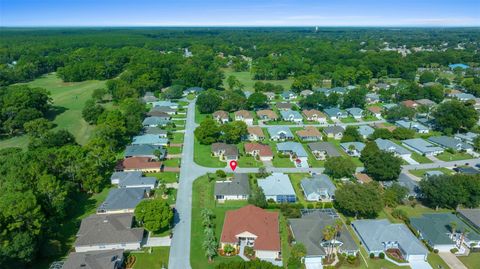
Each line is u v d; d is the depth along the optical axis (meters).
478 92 189.62
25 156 86.31
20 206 62.78
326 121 153.12
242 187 88.38
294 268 61.78
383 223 74.25
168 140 125.31
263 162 110.06
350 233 73.38
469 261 66.69
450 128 133.75
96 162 96.12
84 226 71.38
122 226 71.50
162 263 64.38
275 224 73.94
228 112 163.00
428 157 115.69
